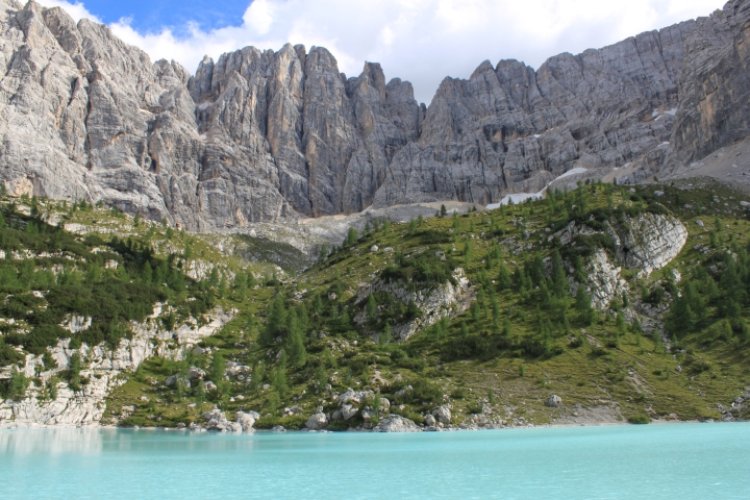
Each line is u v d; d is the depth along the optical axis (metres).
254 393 146.12
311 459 80.25
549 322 160.88
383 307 183.00
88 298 170.88
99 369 153.50
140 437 111.06
